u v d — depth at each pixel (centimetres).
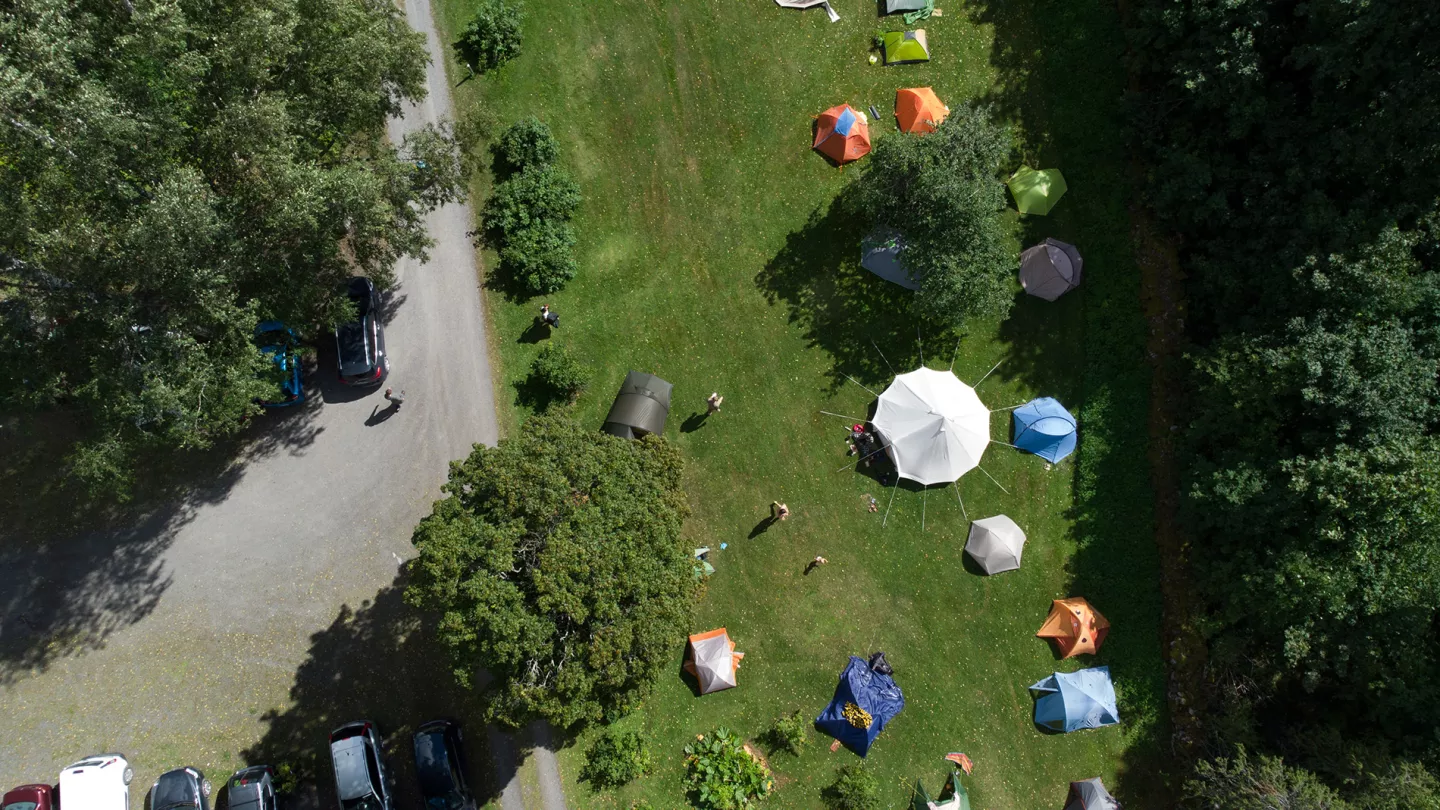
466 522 2095
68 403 2709
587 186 2927
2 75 1684
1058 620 2789
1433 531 2241
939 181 2500
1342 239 2450
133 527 2722
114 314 2038
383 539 2769
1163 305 2920
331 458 2794
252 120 1959
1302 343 2398
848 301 2923
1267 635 2653
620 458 2298
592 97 2969
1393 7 2306
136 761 2602
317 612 2719
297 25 2097
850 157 2958
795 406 2875
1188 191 2741
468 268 2881
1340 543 2353
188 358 2108
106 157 1820
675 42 3009
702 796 2628
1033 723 2800
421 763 2514
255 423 2788
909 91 2972
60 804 2475
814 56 3034
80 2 1883
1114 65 3008
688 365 2877
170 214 1864
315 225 2039
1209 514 2609
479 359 2858
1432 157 2411
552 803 2662
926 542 2839
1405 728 2461
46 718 2606
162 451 2755
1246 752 2616
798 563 2806
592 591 2048
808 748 2727
